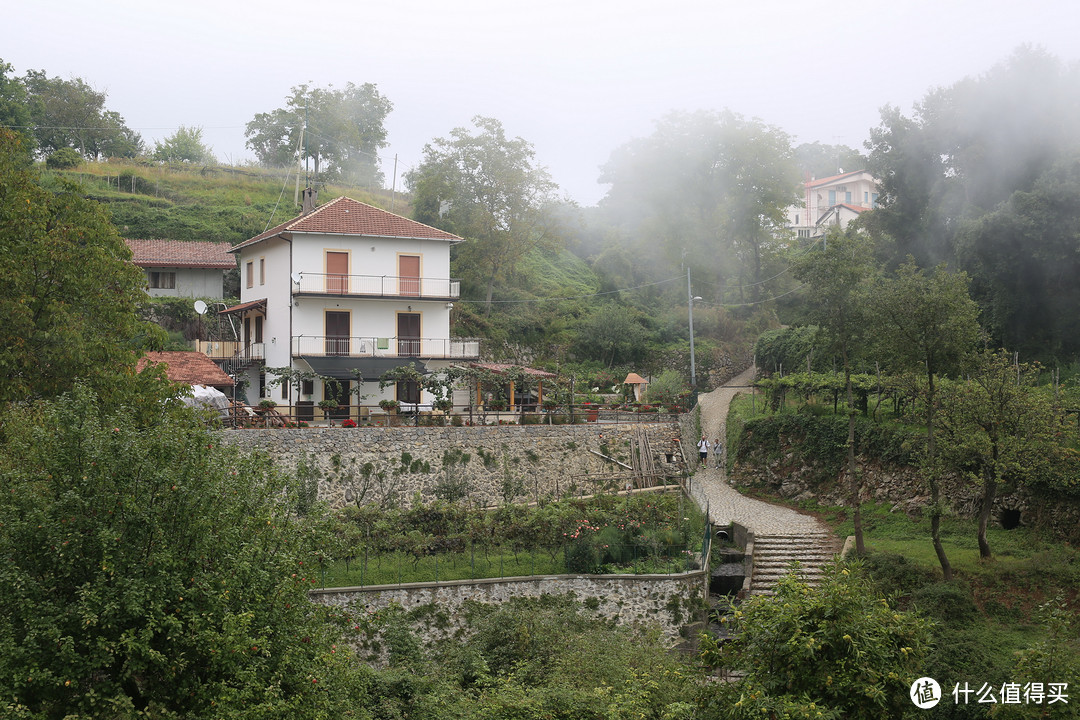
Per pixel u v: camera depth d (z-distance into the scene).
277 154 85.56
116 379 19.12
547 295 62.97
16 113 67.38
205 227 59.47
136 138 88.12
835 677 10.88
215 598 10.97
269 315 42.19
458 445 31.42
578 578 23.97
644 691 15.38
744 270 69.19
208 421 16.50
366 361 39.72
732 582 26.12
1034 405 23.19
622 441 35.56
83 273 19.62
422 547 24.55
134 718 10.17
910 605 22.45
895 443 30.31
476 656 19.95
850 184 98.62
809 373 39.06
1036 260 36.06
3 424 16.91
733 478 37.34
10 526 10.57
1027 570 22.94
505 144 58.50
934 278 23.34
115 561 10.66
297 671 11.38
